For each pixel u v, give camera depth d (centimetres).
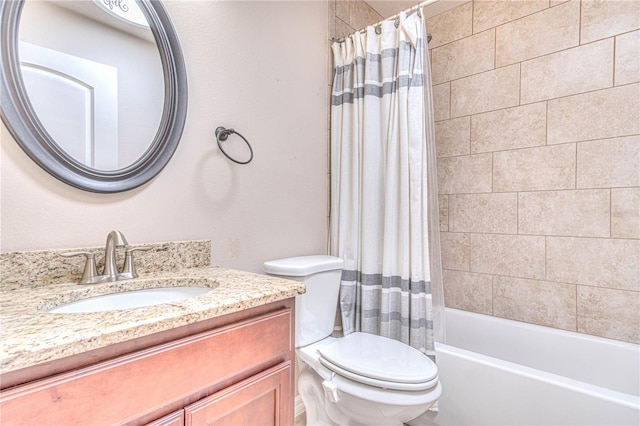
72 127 93
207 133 127
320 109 184
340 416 127
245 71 142
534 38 181
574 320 170
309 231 176
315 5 180
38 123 86
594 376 154
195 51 124
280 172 159
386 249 160
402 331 155
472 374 138
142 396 60
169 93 113
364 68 174
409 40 157
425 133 156
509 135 190
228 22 135
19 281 83
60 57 91
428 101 158
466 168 206
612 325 159
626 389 145
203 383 69
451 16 212
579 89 167
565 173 172
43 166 87
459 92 208
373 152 167
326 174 188
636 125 153
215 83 130
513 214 189
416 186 152
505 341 181
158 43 112
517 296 188
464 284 207
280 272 140
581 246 168
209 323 72
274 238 156
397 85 159
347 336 146
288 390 90
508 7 189
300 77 171
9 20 82
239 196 140
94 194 98
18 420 48
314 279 143
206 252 123
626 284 156
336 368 117
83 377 53
